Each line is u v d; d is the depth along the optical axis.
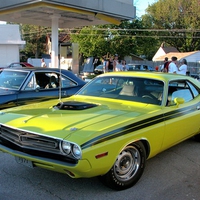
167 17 52.78
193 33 51.84
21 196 3.61
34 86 6.74
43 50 57.25
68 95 7.29
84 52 33.88
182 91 5.10
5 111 4.33
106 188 3.84
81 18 13.62
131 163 3.88
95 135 3.28
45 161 3.34
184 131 4.89
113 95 4.93
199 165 4.82
